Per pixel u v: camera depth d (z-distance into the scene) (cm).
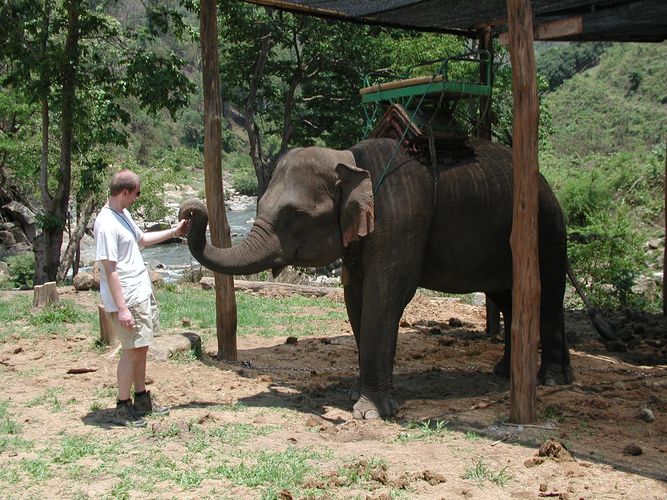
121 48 1977
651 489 498
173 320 1143
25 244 3212
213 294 1469
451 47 2411
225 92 2828
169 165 2816
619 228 1505
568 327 1170
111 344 944
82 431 624
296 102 2764
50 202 1961
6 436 608
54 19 1866
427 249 730
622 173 2372
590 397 724
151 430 622
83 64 1909
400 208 692
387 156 709
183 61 1945
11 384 777
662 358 946
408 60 2452
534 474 524
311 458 562
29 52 1891
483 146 785
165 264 2995
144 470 531
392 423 666
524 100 602
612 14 788
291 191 680
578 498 484
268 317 1243
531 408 627
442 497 487
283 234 678
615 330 1108
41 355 905
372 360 696
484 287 767
